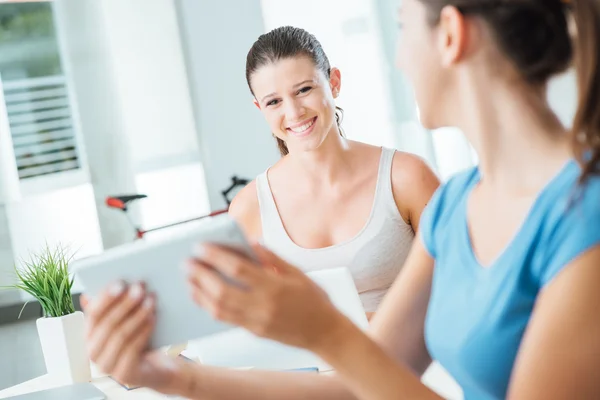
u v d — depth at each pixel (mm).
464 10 925
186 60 5031
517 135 940
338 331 897
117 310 987
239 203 2432
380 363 907
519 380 871
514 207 957
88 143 4758
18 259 4543
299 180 2340
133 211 4852
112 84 4805
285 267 929
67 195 4699
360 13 5484
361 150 2338
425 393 916
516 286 920
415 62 986
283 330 867
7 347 4422
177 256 979
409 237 2307
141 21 4898
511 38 911
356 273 2266
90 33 4738
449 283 1031
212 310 866
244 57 5156
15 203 4559
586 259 844
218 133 5121
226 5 5086
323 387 1142
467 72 946
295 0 5328
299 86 2205
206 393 1088
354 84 5547
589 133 858
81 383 1958
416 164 2312
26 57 4594
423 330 1197
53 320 2021
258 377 1139
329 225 2307
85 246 4734
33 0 4605
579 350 835
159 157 4988
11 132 4562
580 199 863
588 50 853
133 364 1013
